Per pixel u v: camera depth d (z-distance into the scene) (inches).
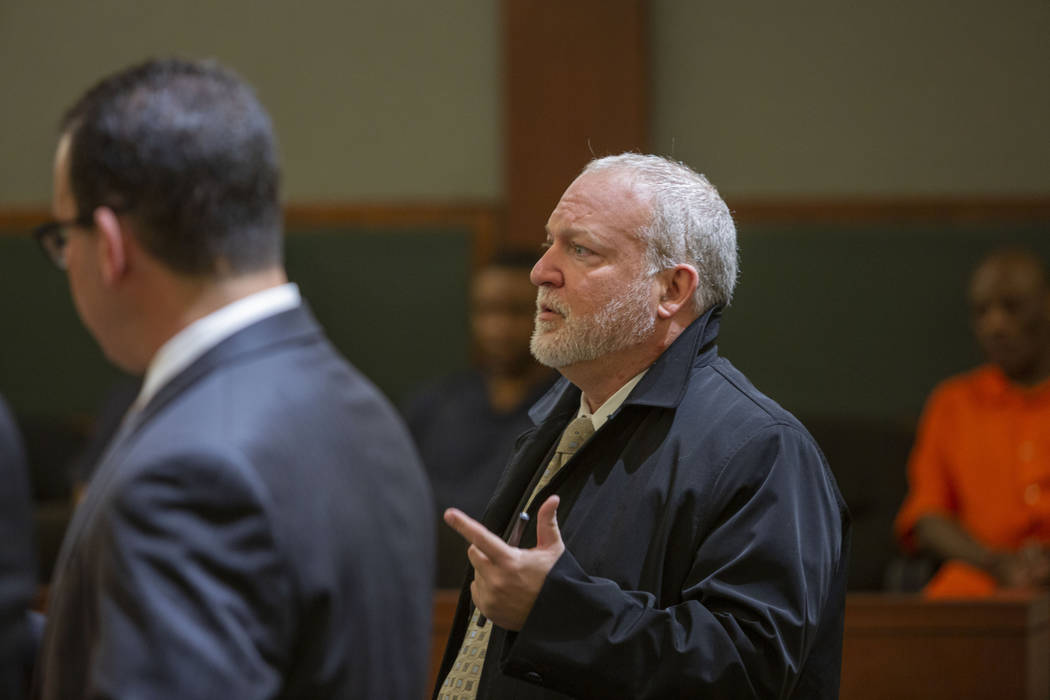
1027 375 476.1
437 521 450.0
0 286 676.7
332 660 137.5
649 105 642.2
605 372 222.4
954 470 479.2
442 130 668.1
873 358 610.2
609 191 218.4
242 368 145.1
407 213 665.0
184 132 145.2
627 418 214.7
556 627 184.7
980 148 619.5
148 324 148.9
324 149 674.2
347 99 673.6
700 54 640.4
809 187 631.8
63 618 134.9
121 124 144.8
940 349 605.6
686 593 194.7
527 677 187.5
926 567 461.4
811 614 190.7
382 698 143.6
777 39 635.5
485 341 521.0
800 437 206.5
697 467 202.7
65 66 685.9
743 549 192.9
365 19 673.0
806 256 618.2
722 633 184.1
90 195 145.6
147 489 130.6
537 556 187.8
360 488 147.3
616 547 203.0
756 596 188.4
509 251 537.6
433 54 669.3
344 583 140.3
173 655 124.3
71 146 147.6
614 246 214.7
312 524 137.6
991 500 466.3
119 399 499.8
